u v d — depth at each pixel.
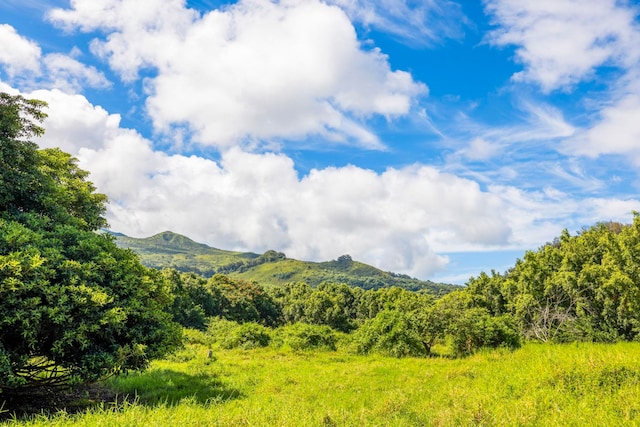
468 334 24.25
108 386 12.60
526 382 9.96
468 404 8.86
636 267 27.20
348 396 11.88
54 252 9.14
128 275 10.62
